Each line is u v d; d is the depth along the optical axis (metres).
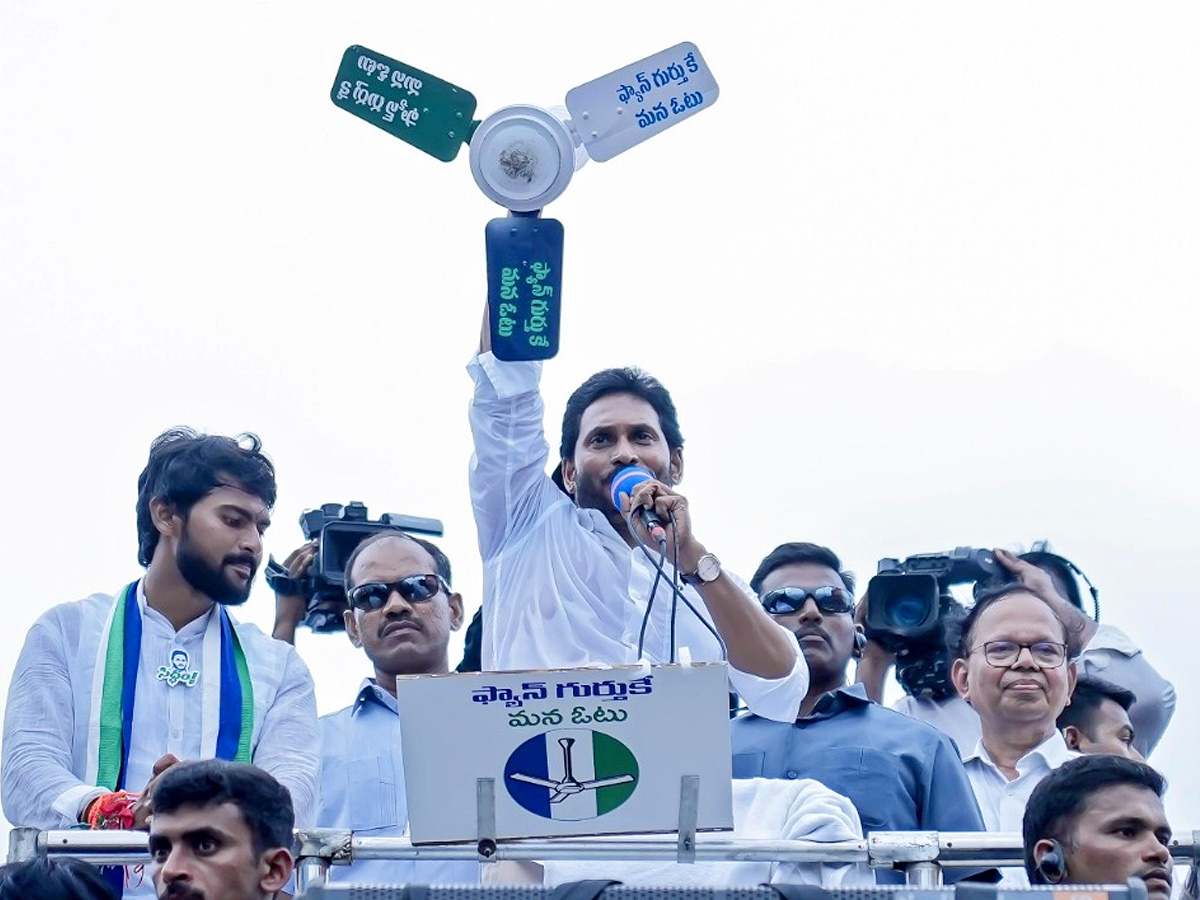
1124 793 3.98
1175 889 4.84
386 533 5.89
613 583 5.81
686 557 5.06
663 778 3.40
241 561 5.80
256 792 3.92
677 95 4.71
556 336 4.63
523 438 5.82
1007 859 3.89
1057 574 6.11
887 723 5.54
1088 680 5.96
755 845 3.76
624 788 3.40
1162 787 4.06
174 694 5.58
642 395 5.98
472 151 4.62
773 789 4.66
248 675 5.67
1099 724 5.94
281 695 5.68
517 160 4.61
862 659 5.90
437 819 3.40
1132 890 3.02
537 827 3.40
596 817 3.40
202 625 5.71
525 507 5.86
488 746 3.41
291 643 5.84
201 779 3.90
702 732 3.41
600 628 5.78
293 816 4.01
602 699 3.41
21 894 3.93
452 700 3.41
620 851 3.69
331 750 5.69
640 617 5.77
